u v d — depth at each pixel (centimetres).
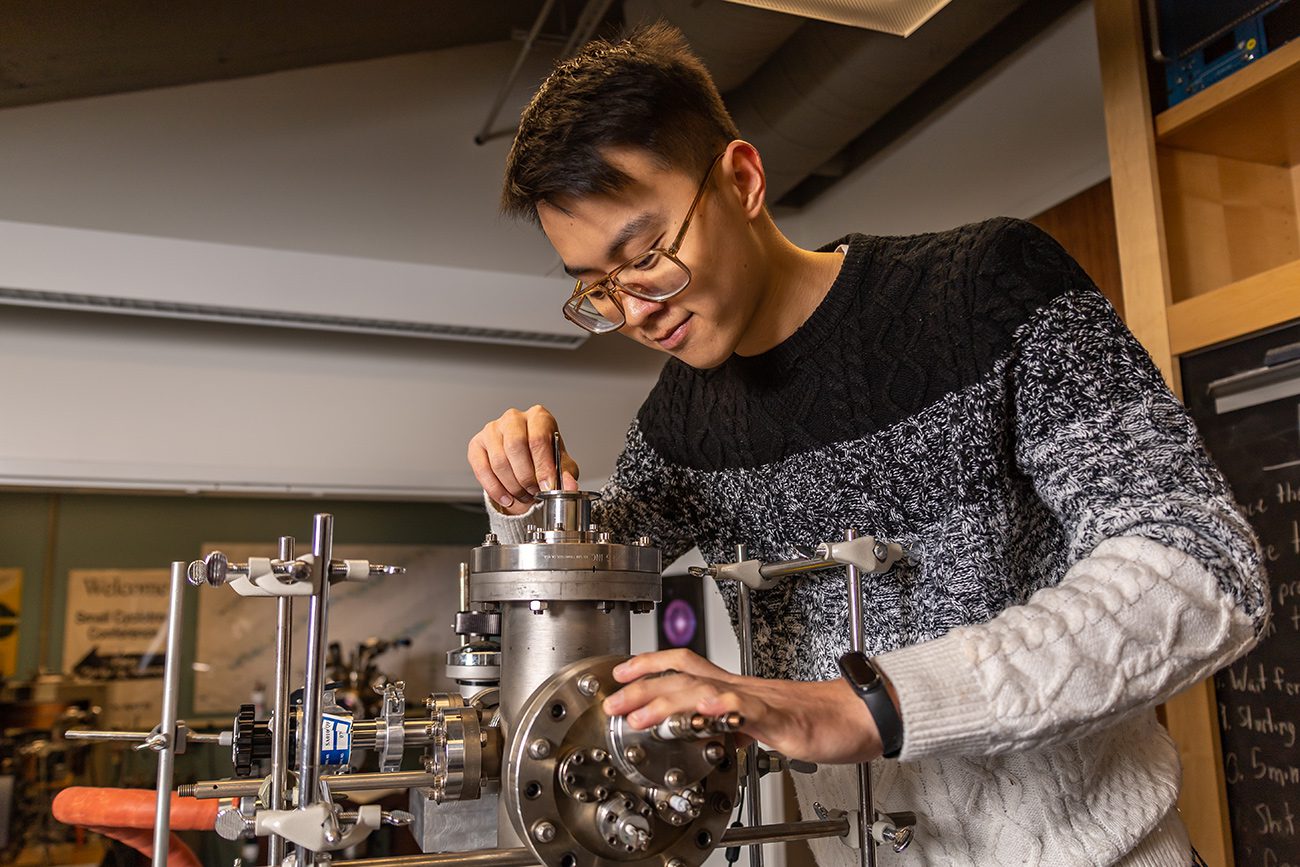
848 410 86
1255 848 153
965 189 288
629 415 394
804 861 175
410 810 86
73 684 434
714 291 76
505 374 381
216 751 469
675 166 72
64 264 286
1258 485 154
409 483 361
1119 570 58
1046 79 246
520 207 77
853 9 182
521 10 287
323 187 312
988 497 80
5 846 398
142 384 334
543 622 69
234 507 507
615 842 60
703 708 52
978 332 78
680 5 210
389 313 317
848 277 86
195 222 301
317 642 63
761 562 92
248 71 283
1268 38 156
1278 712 150
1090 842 76
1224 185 177
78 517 483
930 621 81
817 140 258
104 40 227
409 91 321
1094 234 257
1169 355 168
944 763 81
